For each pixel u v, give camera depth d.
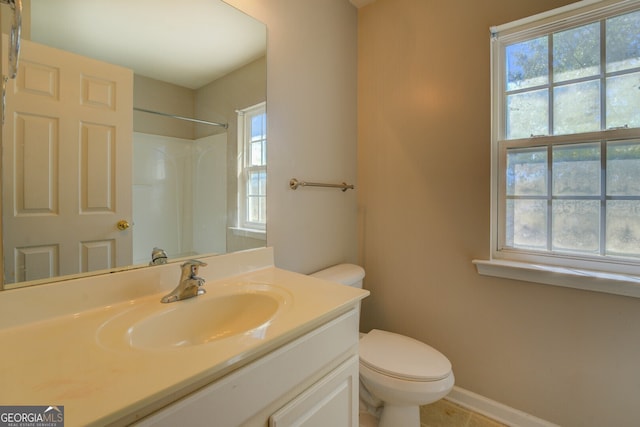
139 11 0.96
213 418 0.55
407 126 1.66
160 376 0.50
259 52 1.28
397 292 1.72
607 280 1.13
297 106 1.45
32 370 0.51
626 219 1.18
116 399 0.44
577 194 1.28
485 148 1.41
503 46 1.45
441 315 1.57
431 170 1.58
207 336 0.86
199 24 1.10
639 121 1.15
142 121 0.97
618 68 1.19
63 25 0.81
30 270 0.75
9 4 0.70
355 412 0.92
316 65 1.55
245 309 0.93
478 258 1.45
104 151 0.88
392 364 1.16
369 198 1.82
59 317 0.74
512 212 1.44
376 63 1.78
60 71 0.80
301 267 1.49
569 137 1.28
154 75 1.00
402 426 1.17
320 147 1.59
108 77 0.89
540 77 1.35
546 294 1.28
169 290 0.95
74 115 0.83
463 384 1.50
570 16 1.25
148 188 0.98
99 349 0.59
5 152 0.72
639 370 1.11
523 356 1.34
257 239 1.29
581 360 1.22
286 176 1.41
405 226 1.68
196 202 1.10
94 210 0.86
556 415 1.27
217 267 1.09
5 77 0.71
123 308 0.81
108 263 0.88
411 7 1.63
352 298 0.89
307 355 0.74
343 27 1.73
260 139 1.30
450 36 1.50
